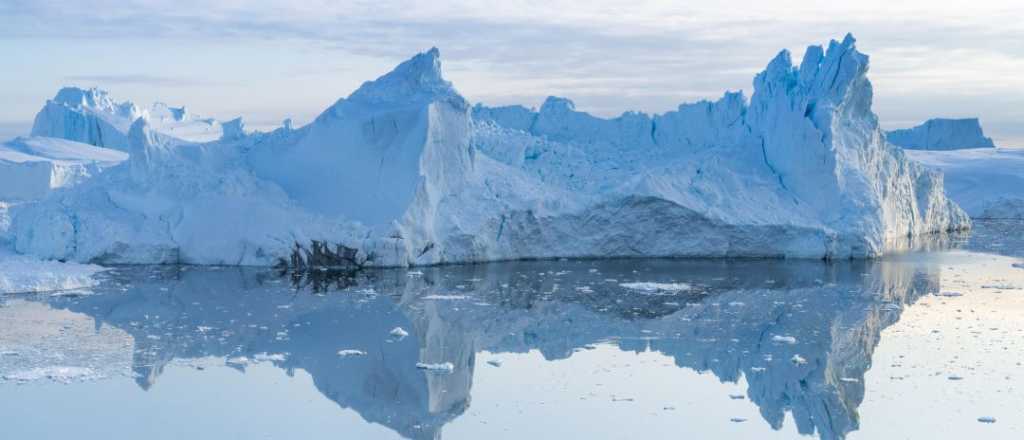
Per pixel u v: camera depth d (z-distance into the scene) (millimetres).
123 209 47562
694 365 29078
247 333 32375
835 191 52000
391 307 36719
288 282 41469
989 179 86250
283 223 45562
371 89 51469
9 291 38406
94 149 83750
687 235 50156
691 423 23953
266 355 29578
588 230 49531
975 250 55812
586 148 62719
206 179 47688
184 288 39812
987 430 23375
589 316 35688
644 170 54250
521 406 25188
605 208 49219
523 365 29047
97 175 50469
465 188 48438
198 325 33375
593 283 42250
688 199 49906
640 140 64812
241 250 45406
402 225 45156
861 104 55938
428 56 51188
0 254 45281
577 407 25125
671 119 64250
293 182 49219
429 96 49656
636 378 27766
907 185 61562
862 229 50406
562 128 67625
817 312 36562
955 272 46406
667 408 25078
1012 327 33875
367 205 46469
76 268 42781
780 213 51094
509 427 23547
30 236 46281
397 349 30688
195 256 45594
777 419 24250
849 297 39562
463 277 43406
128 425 23297
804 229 50250
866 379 27609
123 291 39062
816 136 52312
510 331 33250
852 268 47469
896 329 33656
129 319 34031
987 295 40188
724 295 39812
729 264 48438
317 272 44094
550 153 58031
